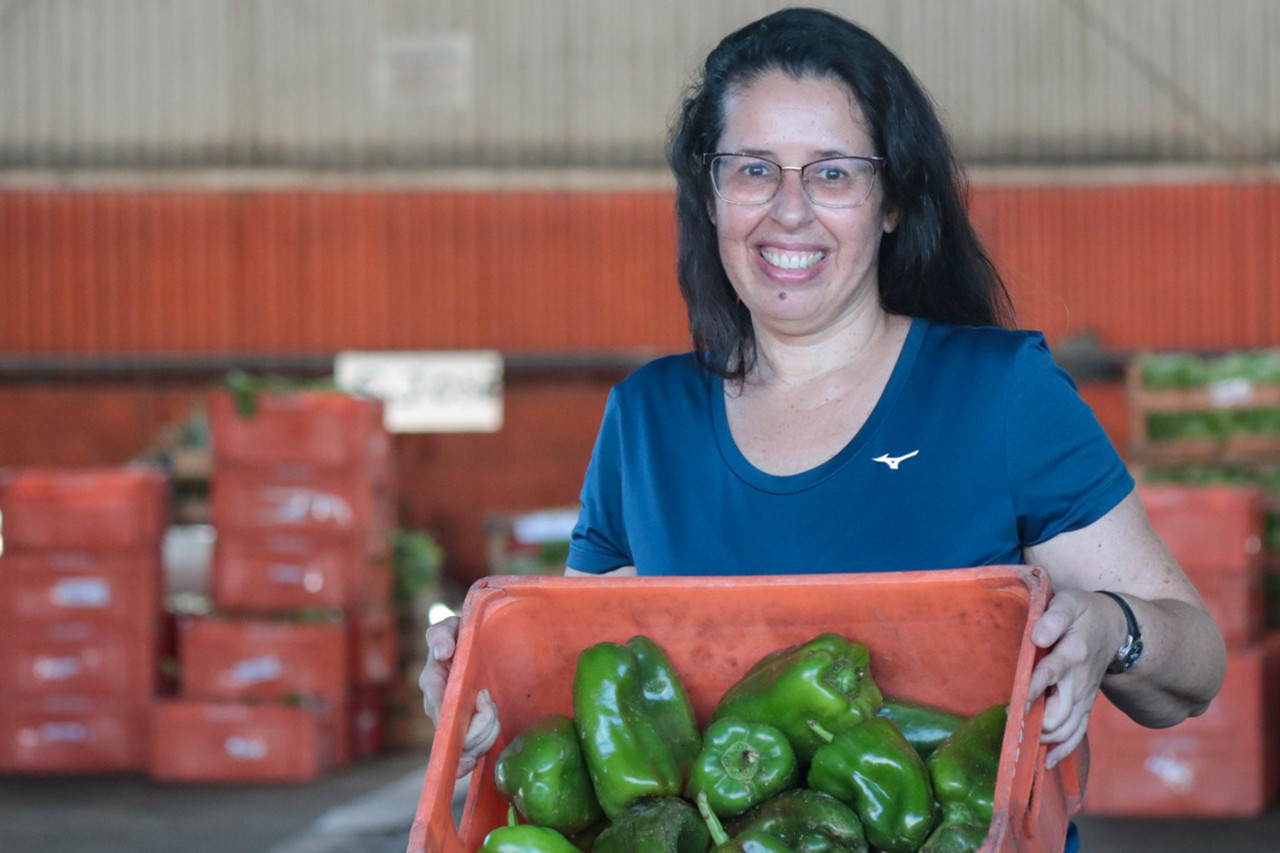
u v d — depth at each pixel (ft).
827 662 4.54
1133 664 4.52
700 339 5.59
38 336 44.55
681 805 4.47
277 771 21.94
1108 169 45.03
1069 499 4.97
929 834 4.26
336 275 45.03
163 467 26.09
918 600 4.53
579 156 46.16
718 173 5.26
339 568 22.40
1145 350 44.55
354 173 45.50
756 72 5.21
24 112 45.78
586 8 46.34
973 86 45.80
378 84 46.26
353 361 44.83
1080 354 43.80
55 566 22.38
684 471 5.45
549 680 4.95
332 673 22.45
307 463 22.22
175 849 17.88
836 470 5.17
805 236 5.16
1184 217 44.83
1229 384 20.57
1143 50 45.47
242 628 22.22
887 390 5.23
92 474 22.56
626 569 5.85
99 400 44.34
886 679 4.72
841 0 46.09
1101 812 18.12
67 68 45.96
